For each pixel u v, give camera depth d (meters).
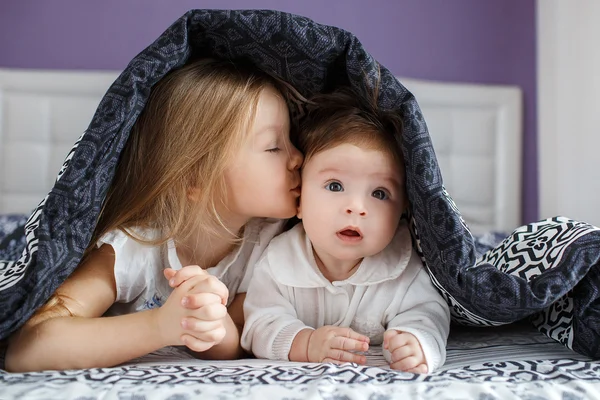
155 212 0.87
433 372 0.73
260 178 0.87
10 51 2.26
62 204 0.76
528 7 2.39
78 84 2.20
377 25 2.36
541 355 0.77
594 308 0.75
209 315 0.68
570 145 2.14
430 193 0.78
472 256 0.78
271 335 0.82
